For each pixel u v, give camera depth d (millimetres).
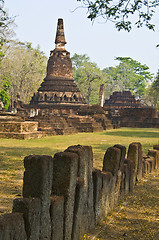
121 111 48656
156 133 31734
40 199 3844
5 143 19516
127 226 5777
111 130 36969
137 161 9547
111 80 103250
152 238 5230
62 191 4418
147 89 100500
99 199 5773
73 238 4676
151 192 8406
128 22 12000
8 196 7223
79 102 47156
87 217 5262
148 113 46938
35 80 65000
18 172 10094
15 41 55938
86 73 79188
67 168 4410
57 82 46812
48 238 4020
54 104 45312
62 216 4344
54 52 47781
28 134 22812
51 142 20719
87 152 5191
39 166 3896
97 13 11594
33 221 3615
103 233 5340
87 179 5199
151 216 6375
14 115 29688
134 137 26109
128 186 8211
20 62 61531
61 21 48125
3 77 58250
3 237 3133
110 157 6715
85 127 32656
